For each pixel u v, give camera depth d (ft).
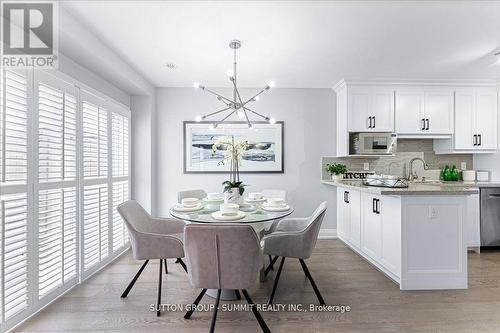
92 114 8.89
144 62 9.73
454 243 7.63
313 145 13.05
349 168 13.05
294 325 6.00
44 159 6.80
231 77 7.75
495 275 8.56
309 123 13.05
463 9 6.53
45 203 6.86
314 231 6.72
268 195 11.05
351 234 11.18
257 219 6.33
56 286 7.18
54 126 7.22
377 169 13.10
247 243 5.13
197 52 8.89
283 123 12.97
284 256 6.83
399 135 11.87
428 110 11.96
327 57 9.39
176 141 12.78
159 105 12.71
